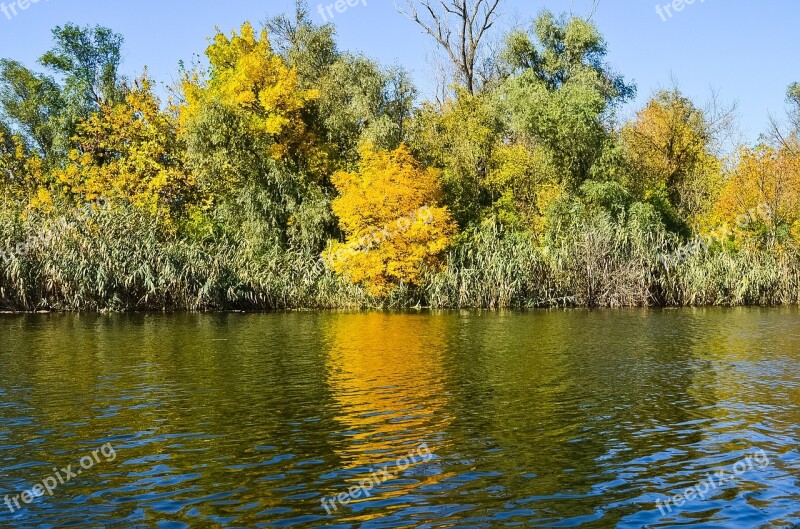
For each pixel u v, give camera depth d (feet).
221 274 108.68
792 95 188.14
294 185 134.51
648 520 25.40
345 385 47.09
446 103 180.55
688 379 49.34
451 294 114.73
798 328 82.17
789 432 35.94
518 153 147.64
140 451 32.89
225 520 25.35
